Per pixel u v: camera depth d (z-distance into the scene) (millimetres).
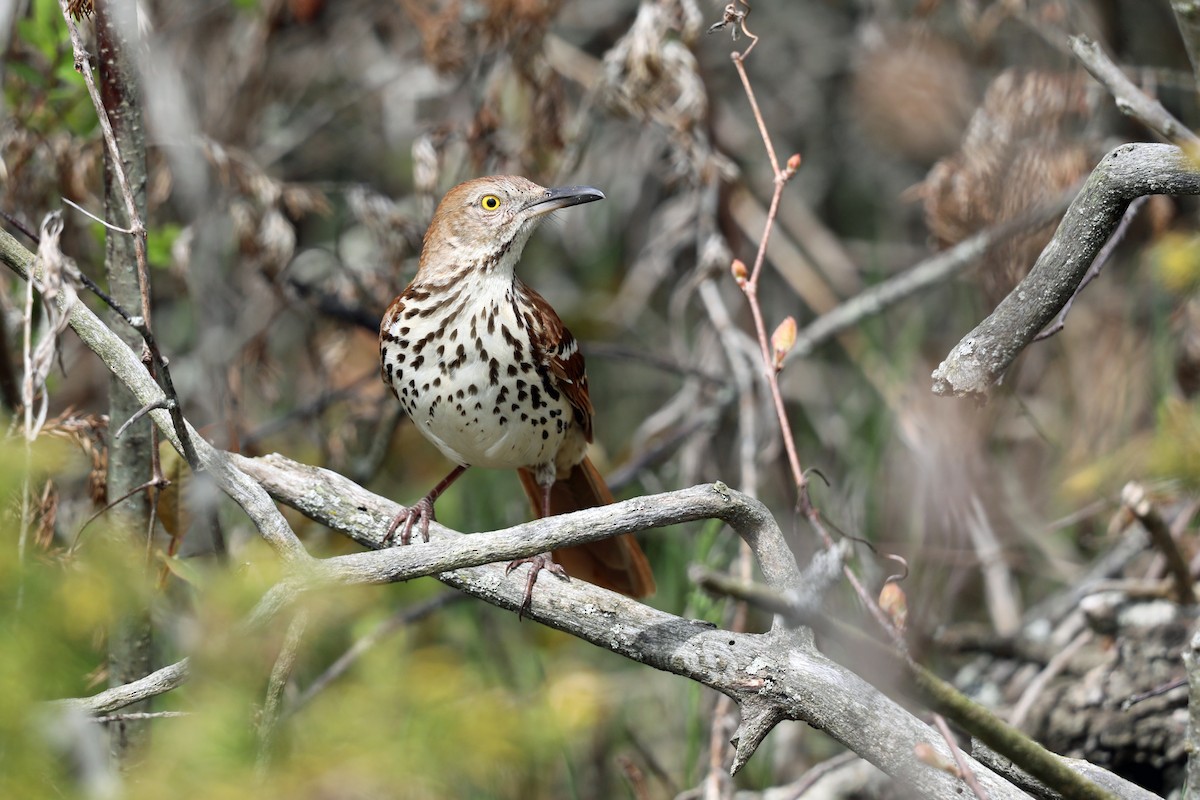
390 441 12414
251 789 4598
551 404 9242
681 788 10391
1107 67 6441
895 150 13438
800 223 15102
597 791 10680
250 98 13719
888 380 12555
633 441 14008
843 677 6312
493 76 12500
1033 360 12672
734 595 5184
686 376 13672
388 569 6180
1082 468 10023
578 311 15273
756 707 6414
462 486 13023
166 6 13047
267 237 11750
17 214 10578
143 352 7324
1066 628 10562
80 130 10406
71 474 9633
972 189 11484
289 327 14453
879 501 11961
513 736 6227
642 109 11984
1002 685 10414
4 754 4445
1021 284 6133
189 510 8359
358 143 15141
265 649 6254
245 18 13992
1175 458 5441
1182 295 10562
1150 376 11578
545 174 12719
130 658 8289
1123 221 7277
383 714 4961
